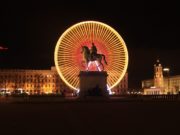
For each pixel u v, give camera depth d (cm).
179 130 2398
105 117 3488
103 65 8956
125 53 9350
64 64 9294
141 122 2955
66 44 9319
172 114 3775
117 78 9400
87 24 9331
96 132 2347
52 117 3531
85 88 8750
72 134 2259
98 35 9350
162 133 2250
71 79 9306
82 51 9000
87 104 6469
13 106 5878
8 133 2317
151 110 4459
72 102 7494
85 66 8919
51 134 2264
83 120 3191
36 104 6694
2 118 3434
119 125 2750
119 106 5591
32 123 2948
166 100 8500
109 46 9356
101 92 8750
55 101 7825
